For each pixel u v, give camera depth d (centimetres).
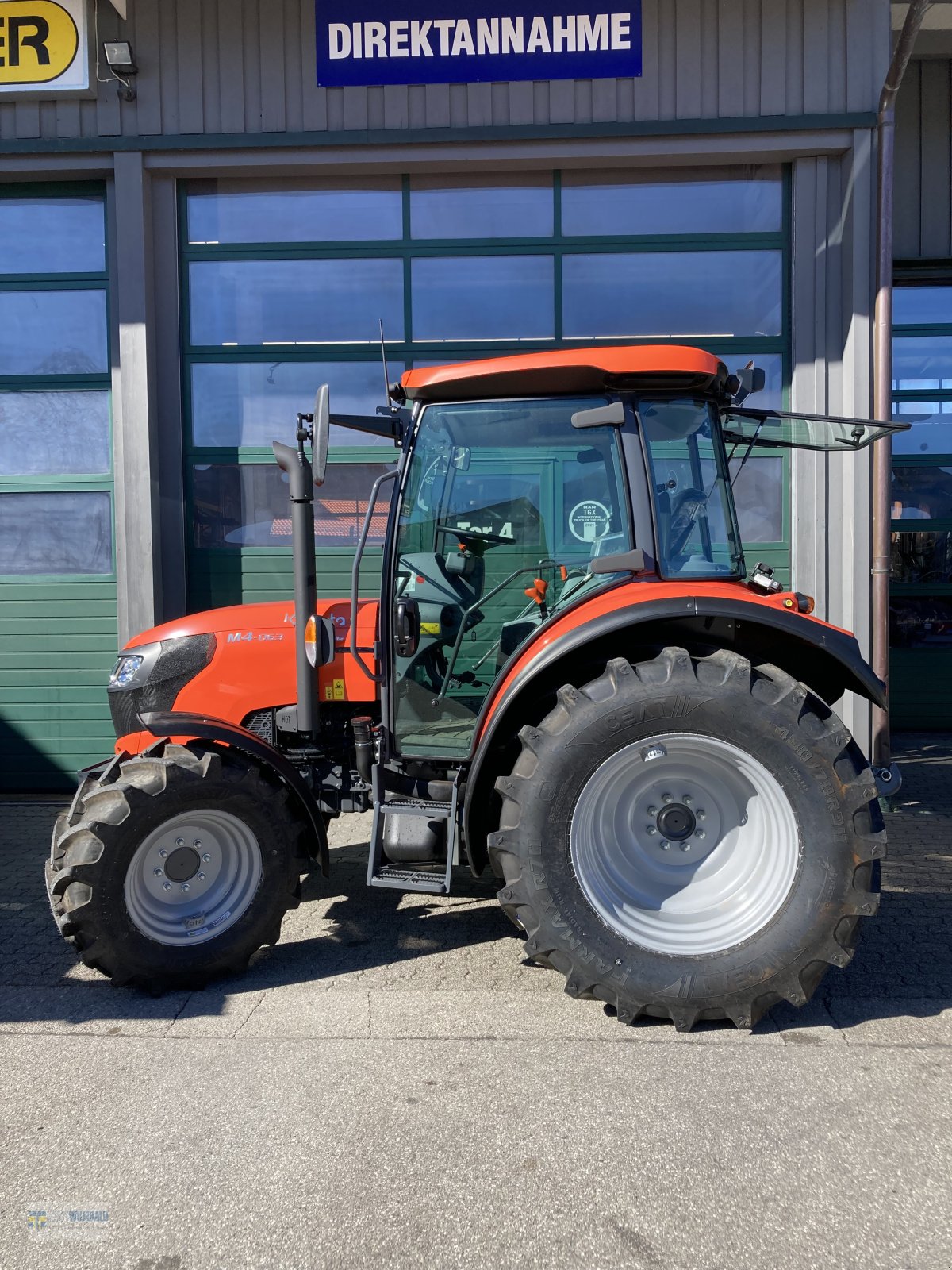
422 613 330
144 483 588
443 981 320
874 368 563
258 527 615
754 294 601
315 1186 207
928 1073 254
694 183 597
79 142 578
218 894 320
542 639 306
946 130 704
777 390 603
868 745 566
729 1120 231
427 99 572
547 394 317
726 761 287
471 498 326
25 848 492
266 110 576
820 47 560
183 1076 256
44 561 616
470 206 604
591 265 604
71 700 614
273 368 611
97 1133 228
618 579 310
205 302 610
